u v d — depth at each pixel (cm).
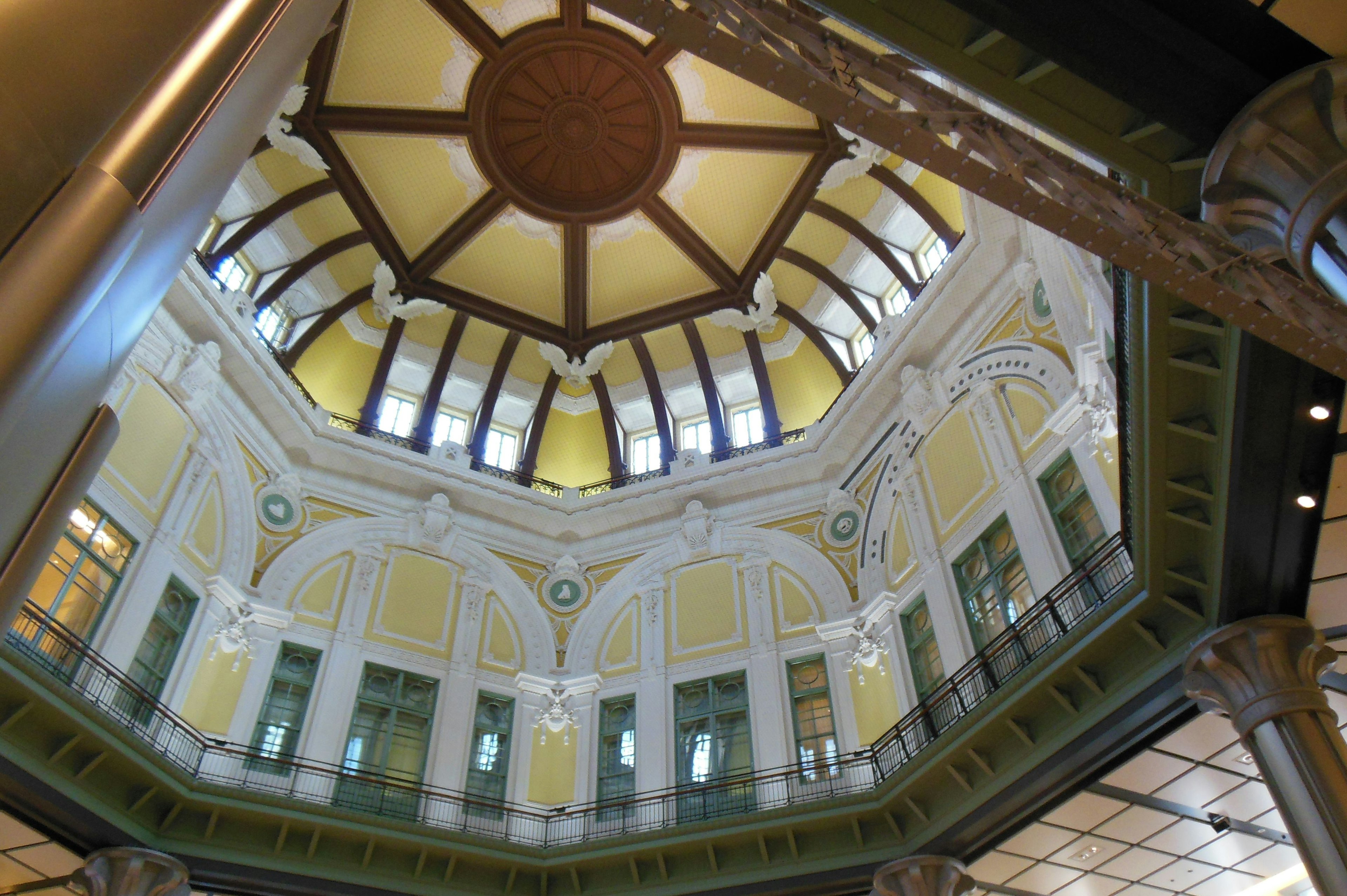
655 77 1866
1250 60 653
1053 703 1173
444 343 2097
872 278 1970
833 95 531
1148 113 681
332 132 1834
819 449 1898
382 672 1705
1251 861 1337
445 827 1523
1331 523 890
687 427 2158
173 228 208
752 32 547
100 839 1181
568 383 2180
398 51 1791
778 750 1611
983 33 686
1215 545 934
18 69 175
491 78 1859
